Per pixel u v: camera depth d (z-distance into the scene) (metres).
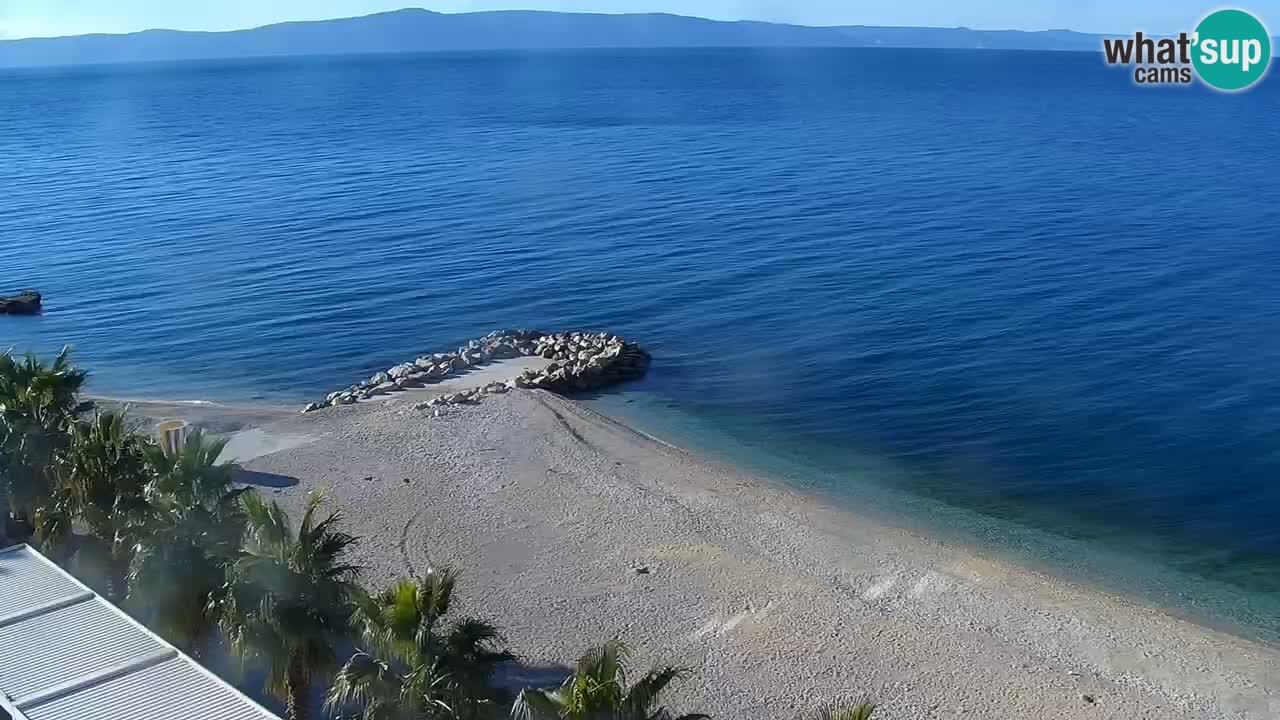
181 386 46.84
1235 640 26.08
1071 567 30.19
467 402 42.06
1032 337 51.06
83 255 71.19
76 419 25.91
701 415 42.59
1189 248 67.75
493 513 32.41
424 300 59.66
